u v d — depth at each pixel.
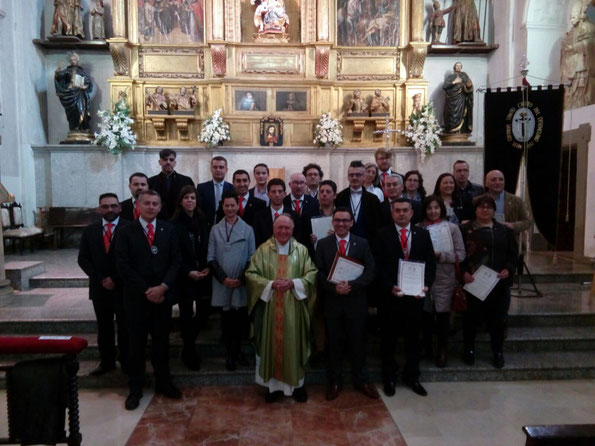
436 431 3.29
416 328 3.84
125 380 4.00
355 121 9.13
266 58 9.22
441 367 4.15
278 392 3.77
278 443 3.13
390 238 3.86
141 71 9.20
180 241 3.87
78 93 8.69
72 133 8.78
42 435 2.40
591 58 7.53
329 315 3.79
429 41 9.71
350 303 3.77
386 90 9.45
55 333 4.62
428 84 9.52
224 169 4.77
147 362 4.25
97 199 8.48
